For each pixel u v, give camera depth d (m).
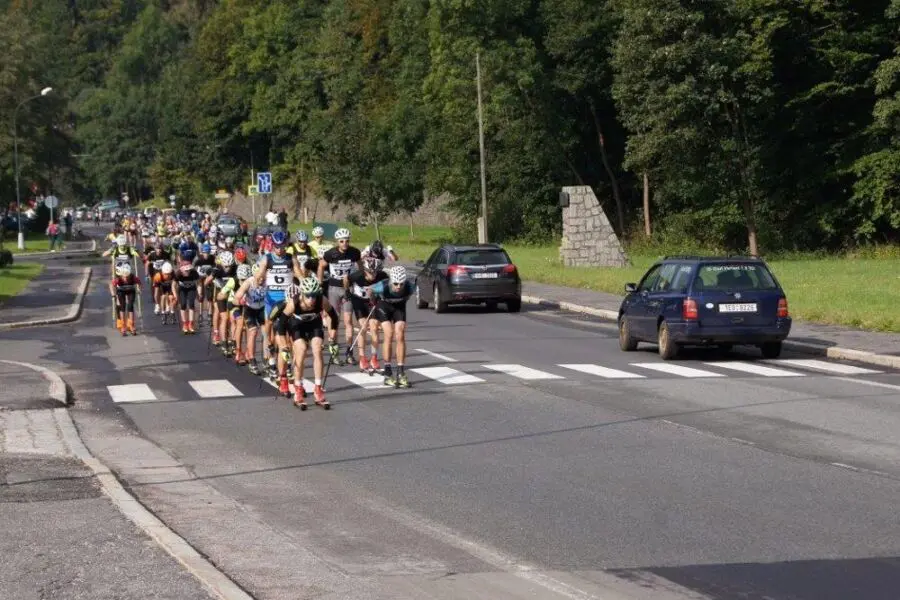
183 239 31.17
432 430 15.74
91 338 30.42
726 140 60.72
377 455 14.05
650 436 14.80
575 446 14.26
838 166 60.00
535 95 75.81
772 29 57.41
